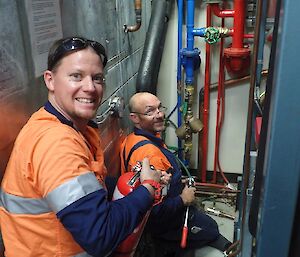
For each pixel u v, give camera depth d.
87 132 1.16
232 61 2.27
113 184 1.37
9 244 0.96
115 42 1.96
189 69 2.42
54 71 1.00
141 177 1.12
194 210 1.94
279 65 0.37
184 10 2.42
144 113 1.88
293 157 0.40
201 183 2.76
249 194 0.73
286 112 0.38
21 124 1.08
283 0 0.37
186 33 2.43
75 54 0.97
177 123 2.75
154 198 1.05
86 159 0.93
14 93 1.03
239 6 2.12
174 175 1.79
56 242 0.93
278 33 0.39
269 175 0.41
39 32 1.14
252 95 0.72
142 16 2.39
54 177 0.83
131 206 0.94
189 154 2.61
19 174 0.90
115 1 1.92
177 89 2.61
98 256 0.87
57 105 1.03
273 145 0.40
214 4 2.21
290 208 0.42
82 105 1.01
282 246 0.44
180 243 1.90
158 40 2.31
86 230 0.82
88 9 1.55
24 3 1.05
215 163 2.75
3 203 0.97
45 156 0.85
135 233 1.16
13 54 1.01
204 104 2.58
